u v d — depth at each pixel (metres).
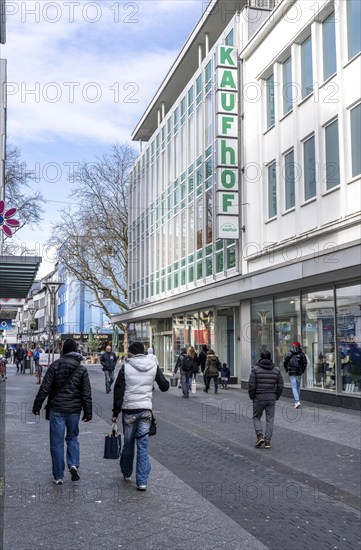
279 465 9.33
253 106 22.08
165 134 33.41
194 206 27.55
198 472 8.62
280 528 6.06
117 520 6.11
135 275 40.59
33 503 6.67
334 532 6.00
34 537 5.55
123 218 43.69
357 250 13.64
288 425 13.41
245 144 22.66
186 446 10.84
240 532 5.85
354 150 16.03
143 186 38.62
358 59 15.80
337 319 16.94
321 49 17.88
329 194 17.11
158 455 9.88
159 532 5.77
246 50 22.38
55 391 7.60
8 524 5.93
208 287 24.03
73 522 6.01
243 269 22.48
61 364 7.60
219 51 23.02
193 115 27.95
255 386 10.80
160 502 6.84
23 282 17.69
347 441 11.41
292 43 19.41
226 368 24.12
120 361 56.00
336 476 8.60
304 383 18.80
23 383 27.92
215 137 23.61
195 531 5.84
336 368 16.83
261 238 21.20
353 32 16.22
